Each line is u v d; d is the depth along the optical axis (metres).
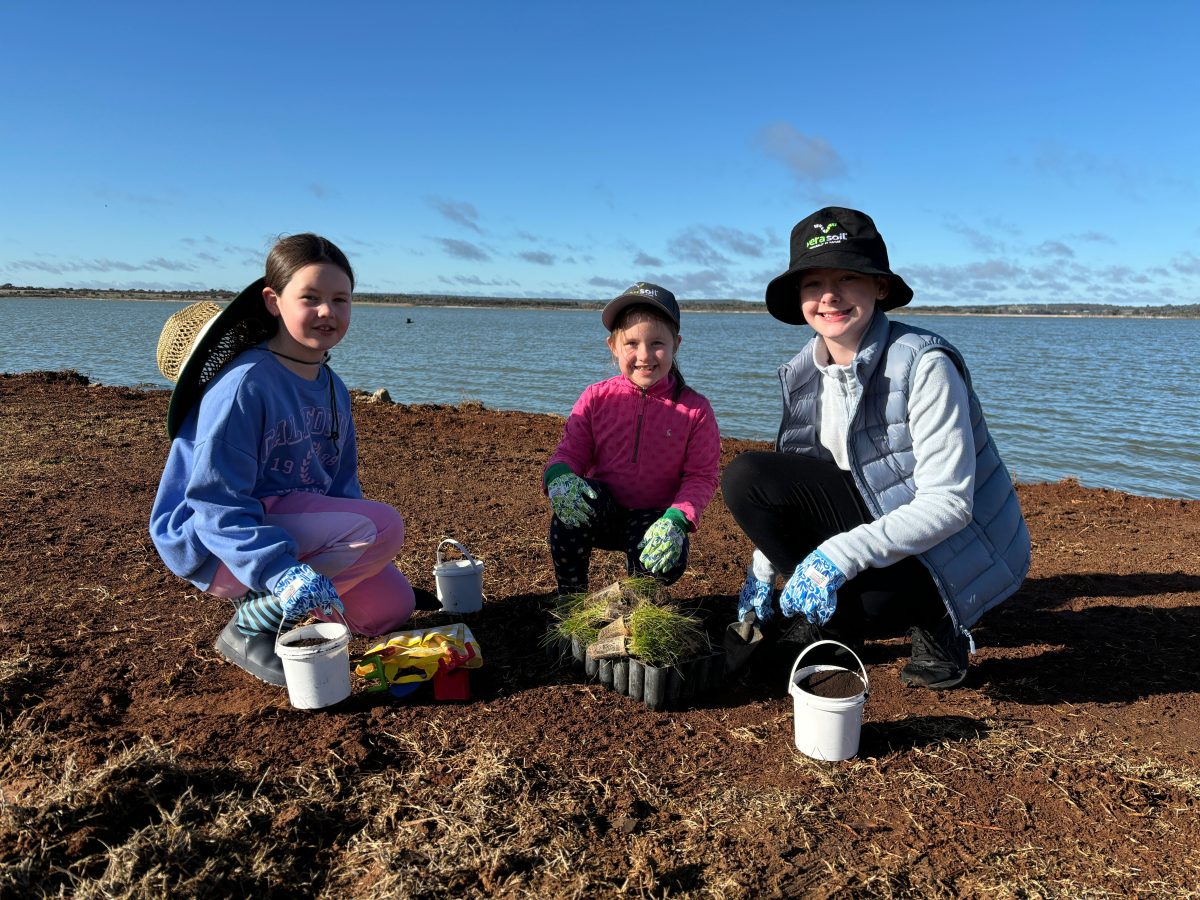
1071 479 7.89
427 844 2.06
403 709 2.78
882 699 3.01
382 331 64.69
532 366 28.56
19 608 3.53
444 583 3.62
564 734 2.64
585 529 3.41
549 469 3.42
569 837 2.11
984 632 3.68
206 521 2.64
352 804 2.23
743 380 23.98
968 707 2.95
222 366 2.83
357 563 3.02
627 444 3.46
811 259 2.75
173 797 2.18
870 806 2.32
